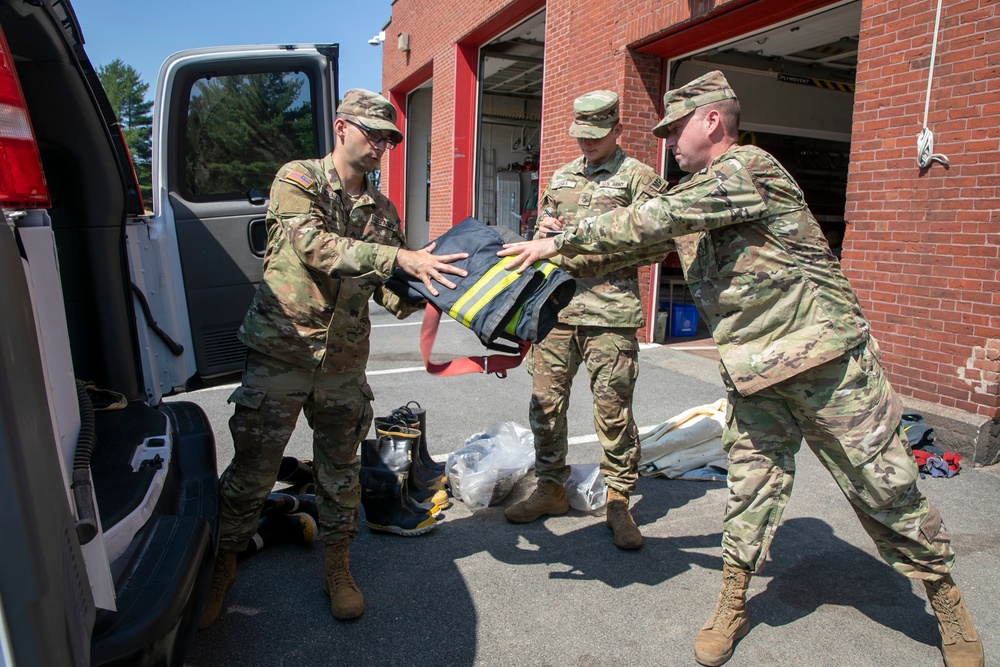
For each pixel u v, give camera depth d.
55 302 1.55
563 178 3.30
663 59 7.24
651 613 2.63
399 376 6.29
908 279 4.48
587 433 4.76
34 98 2.42
